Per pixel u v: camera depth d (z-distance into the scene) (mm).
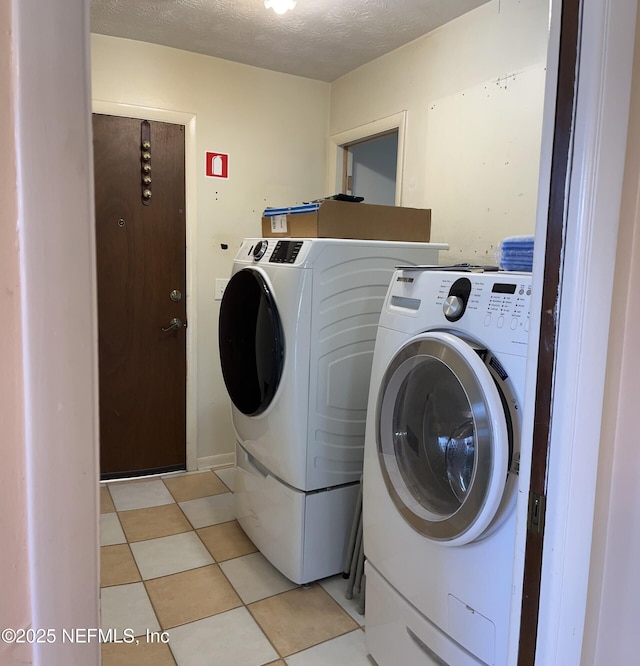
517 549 1004
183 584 2066
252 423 2193
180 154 2904
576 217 843
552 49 872
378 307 2031
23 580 586
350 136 3080
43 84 528
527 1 1997
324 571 2068
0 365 554
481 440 1174
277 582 2104
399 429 1568
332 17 2355
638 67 843
